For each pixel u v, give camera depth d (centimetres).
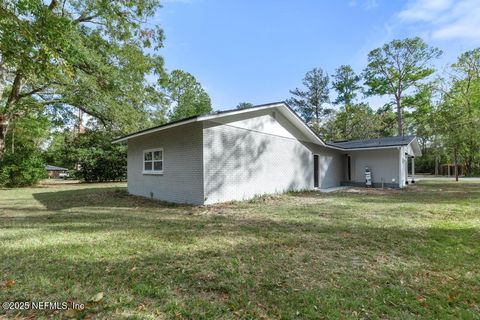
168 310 240
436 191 1257
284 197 1045
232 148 938
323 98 3497
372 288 283
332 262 355
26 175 1748
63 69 594
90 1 1230
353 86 3331
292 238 466
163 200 991
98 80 1294
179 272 321
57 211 755
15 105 1376
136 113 1470
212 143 866
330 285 290
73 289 276
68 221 610
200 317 230
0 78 957
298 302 255
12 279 297
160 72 1595
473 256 377
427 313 238
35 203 927
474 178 2319
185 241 448
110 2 1223
